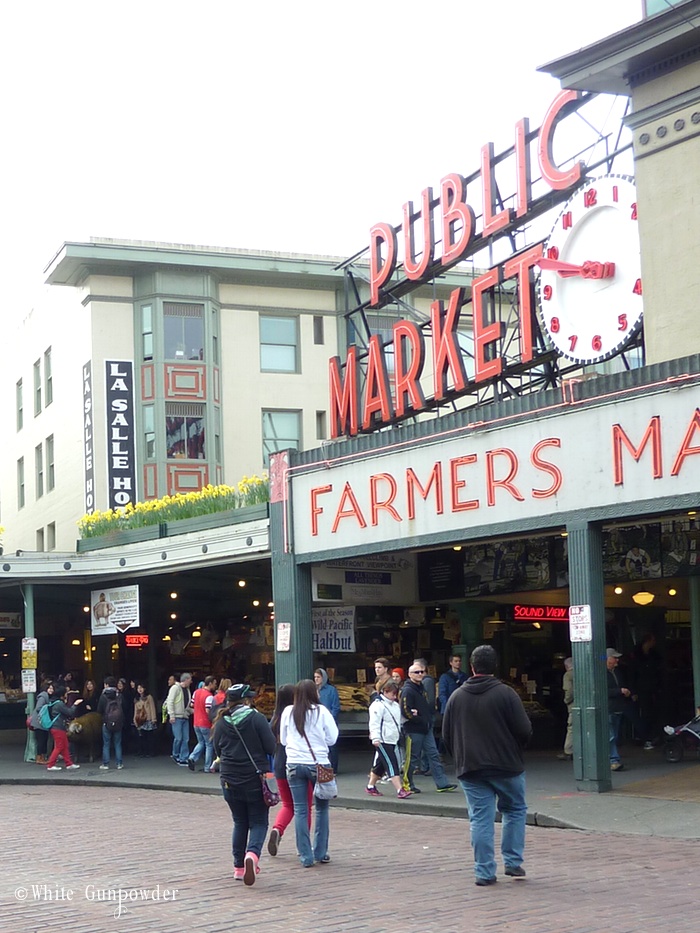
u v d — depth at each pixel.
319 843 11.91
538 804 15.38
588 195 20.09
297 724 11.78
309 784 11.83
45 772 24.64
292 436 41.56
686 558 18.59
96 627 27.61
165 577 28.97
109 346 39.38
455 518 19.16
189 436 39.16
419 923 8.97
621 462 16.61
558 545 20.94
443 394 23.81
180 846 13.54
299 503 22.39
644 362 18.83
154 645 34.72
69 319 41.81
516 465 18.12
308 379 41.88
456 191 24.33
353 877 11.09
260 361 41.41
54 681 30.66
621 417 16.66
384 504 20.45
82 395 39.88
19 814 17.56
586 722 16.61
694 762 19.12
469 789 10.45
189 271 39.91
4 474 51.25
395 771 16.97
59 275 40.28
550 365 22.05
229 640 32.75
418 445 19.86
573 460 17.27
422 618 25.78
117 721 24.61
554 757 21.41
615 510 16.64
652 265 18.28
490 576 22.11
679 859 11.66
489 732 10.36
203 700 23.23
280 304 41.84
